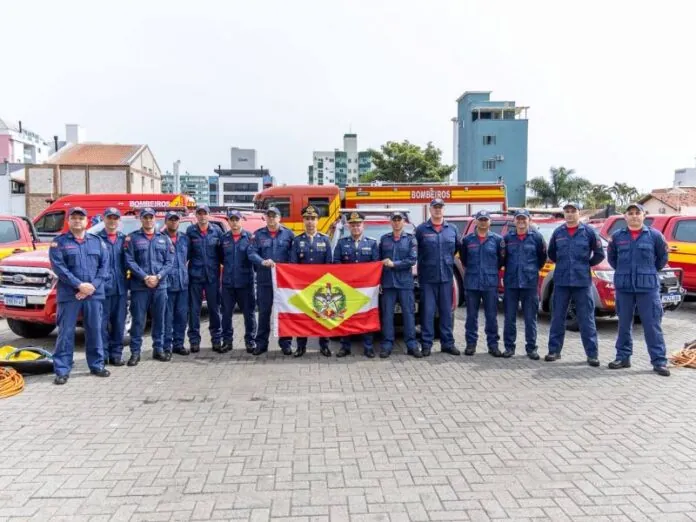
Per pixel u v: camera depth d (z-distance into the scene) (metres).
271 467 4.21
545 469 4.16
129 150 51.78
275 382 6.45
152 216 7.33
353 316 7.67
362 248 7.86
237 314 11.74
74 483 3.96
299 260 7.81
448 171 47.00
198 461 4.32
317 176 135.88
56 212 16.05
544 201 53.47
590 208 53.22
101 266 6.73
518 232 7.61
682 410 5.45
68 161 48.97
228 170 114.75
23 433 4.89
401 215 7.63
